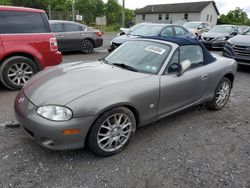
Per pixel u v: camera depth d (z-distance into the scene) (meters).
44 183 2.64
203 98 4.37
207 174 2.93
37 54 5.62
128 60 3.89
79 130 2.78
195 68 4.13
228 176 2.92
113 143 3.17
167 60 3.67
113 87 3.06
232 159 3.26
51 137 2.73
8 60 5.32
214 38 14.26
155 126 4.04
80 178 2.74
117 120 3.11
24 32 5.46
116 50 4.37
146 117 3.43
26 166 2.88
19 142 3.34
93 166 2.95
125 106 3.14
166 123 4.18
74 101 2.77
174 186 2.71
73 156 3.11
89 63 4.01
